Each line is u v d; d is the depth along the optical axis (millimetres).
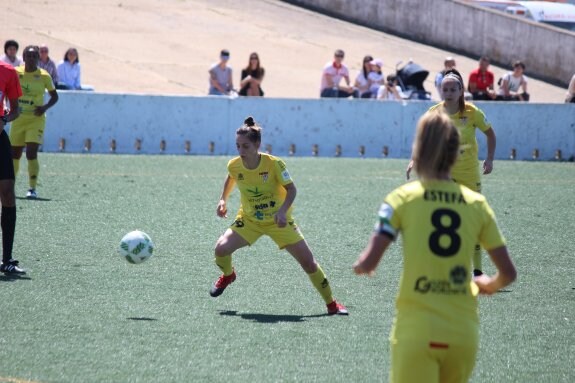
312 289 30000
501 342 24562
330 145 71125
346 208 46750
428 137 15125
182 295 28562
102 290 28812
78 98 67500
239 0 121312
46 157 64438
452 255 14852
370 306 27891
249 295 28891
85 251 34594
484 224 15164
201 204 46656
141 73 92375
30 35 97188
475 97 79375
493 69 109938
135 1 113812
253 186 26266
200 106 69062
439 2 114250
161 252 35000
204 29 108250
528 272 33594
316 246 37125
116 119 68062
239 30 109562
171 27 107312
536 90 104938
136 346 22984
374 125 71375
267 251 36094
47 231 38156
